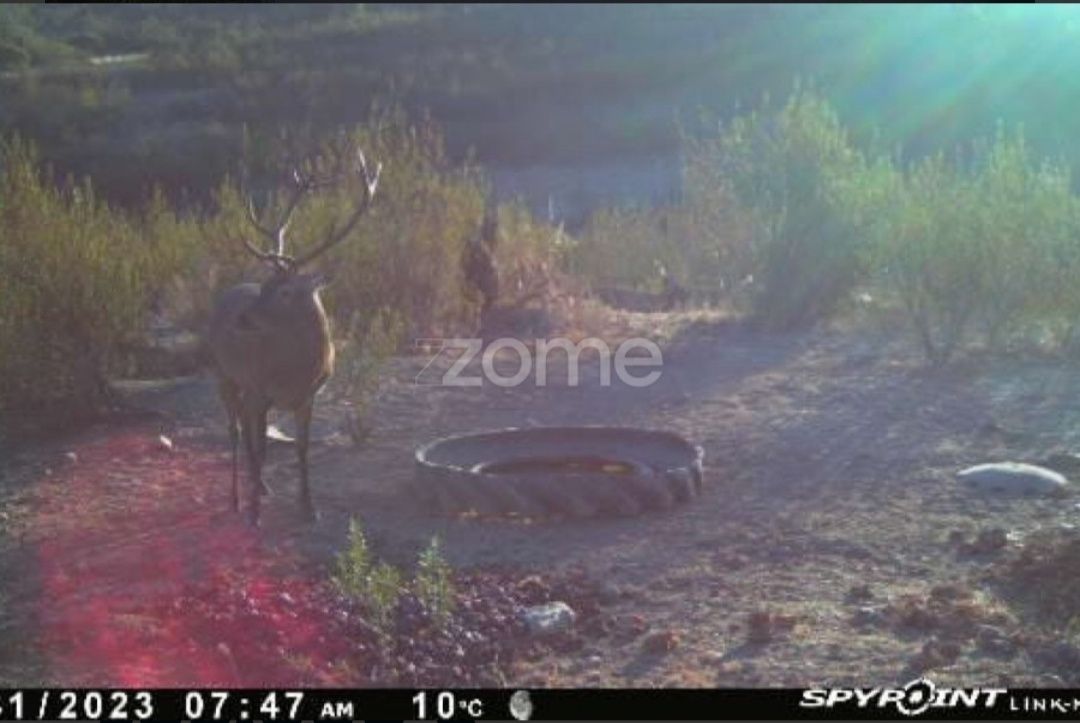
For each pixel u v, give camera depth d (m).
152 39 38.03
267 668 8.43
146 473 12.12
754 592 9.52
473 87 49.62
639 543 10.42
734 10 61.78
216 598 9.27
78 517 11.09
